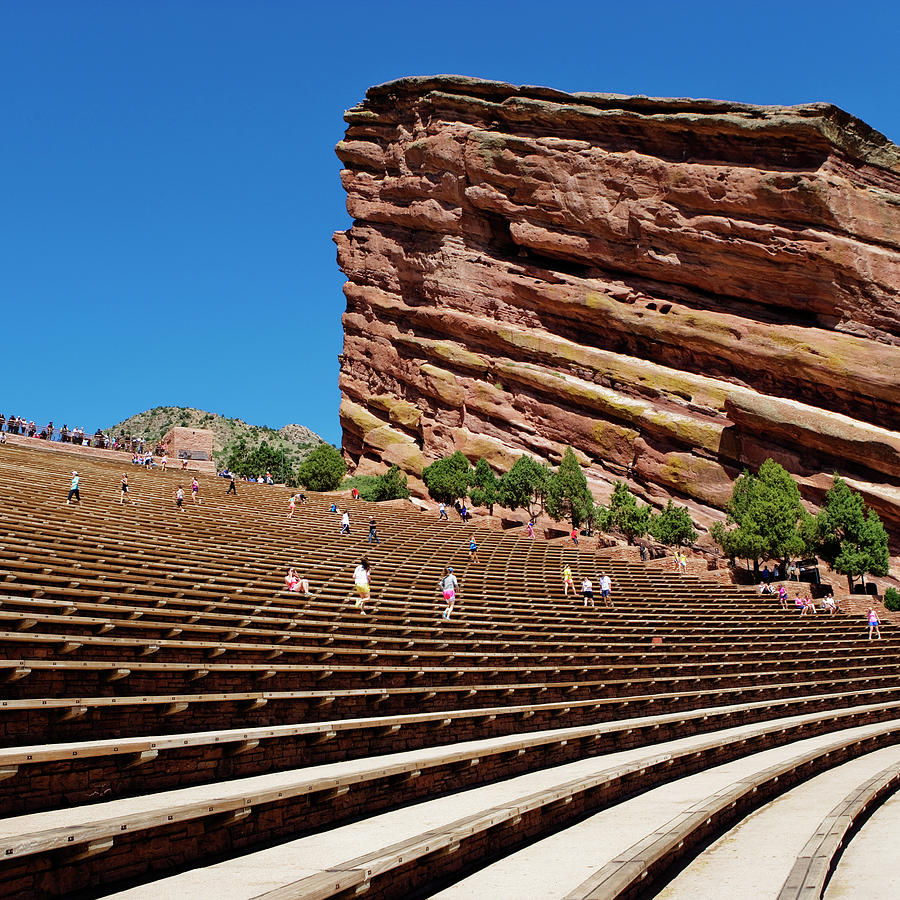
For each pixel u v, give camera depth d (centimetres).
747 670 2784
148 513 3102
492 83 6788
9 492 2814
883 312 5469
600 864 945
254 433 19300
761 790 1436
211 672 1333
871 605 3975
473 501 5609
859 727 2455
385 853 796
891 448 5084
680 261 6047
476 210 6781
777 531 4381
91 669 1141
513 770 1448
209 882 754
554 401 6228
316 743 1224
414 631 2167
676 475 5644
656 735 1925
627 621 2934
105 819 799
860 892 912
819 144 5662
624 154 6322
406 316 6919
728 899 887
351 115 7331
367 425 6856
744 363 5762
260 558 2686
